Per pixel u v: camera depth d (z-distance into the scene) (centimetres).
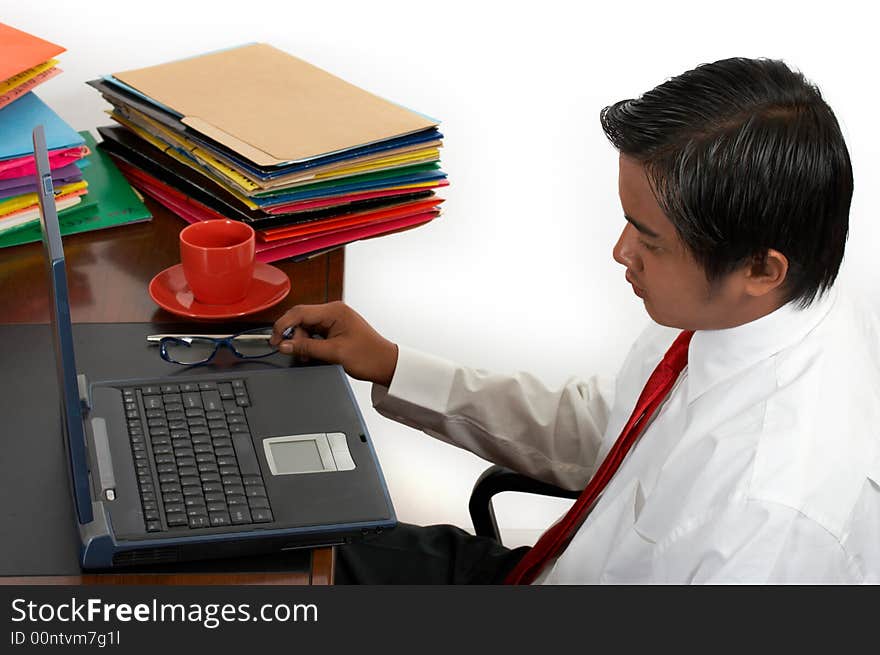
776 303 103
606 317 215
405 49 196
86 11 187
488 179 205
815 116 95
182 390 116
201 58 167
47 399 117
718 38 196
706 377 109
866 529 97
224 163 144
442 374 144
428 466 221
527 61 197
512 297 213
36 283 139
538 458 147
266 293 139
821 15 195
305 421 114
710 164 94
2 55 145
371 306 213
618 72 198
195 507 100
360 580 139
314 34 194
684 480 105
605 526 117
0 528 100
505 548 146
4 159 138
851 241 210
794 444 97
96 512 97
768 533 95
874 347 112
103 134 164
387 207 152
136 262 145
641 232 100
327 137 145
